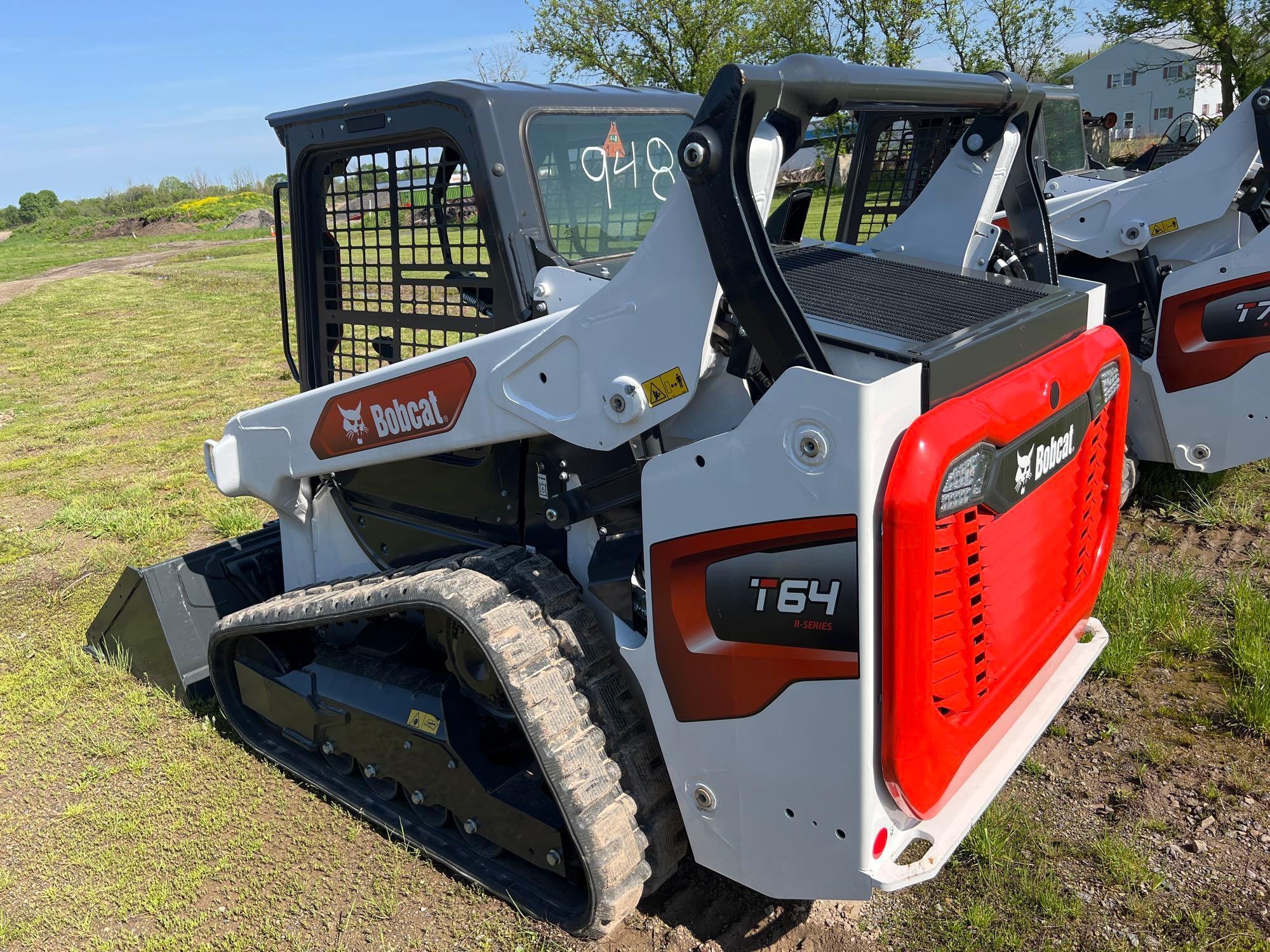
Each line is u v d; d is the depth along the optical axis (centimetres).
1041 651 242
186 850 294
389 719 278
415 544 301
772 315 182
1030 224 283
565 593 248
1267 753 304
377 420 273
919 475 178
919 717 190
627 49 2572
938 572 191
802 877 209
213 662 339
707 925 251
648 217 302
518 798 258
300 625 298
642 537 236
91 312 1639
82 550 559
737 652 203
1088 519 266
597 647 244
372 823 301
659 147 303
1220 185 457
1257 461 517
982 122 273
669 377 205
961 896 254
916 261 280
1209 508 475
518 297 248
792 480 185
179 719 368
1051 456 232
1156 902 248
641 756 239
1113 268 508
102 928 268
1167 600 384
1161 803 286
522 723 228
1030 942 238
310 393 292
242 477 328
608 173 283
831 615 187
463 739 264
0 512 638
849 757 193
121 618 396
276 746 337
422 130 255
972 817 213
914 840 220
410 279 276
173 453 755
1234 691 336
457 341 302
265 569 399
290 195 300
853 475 177
